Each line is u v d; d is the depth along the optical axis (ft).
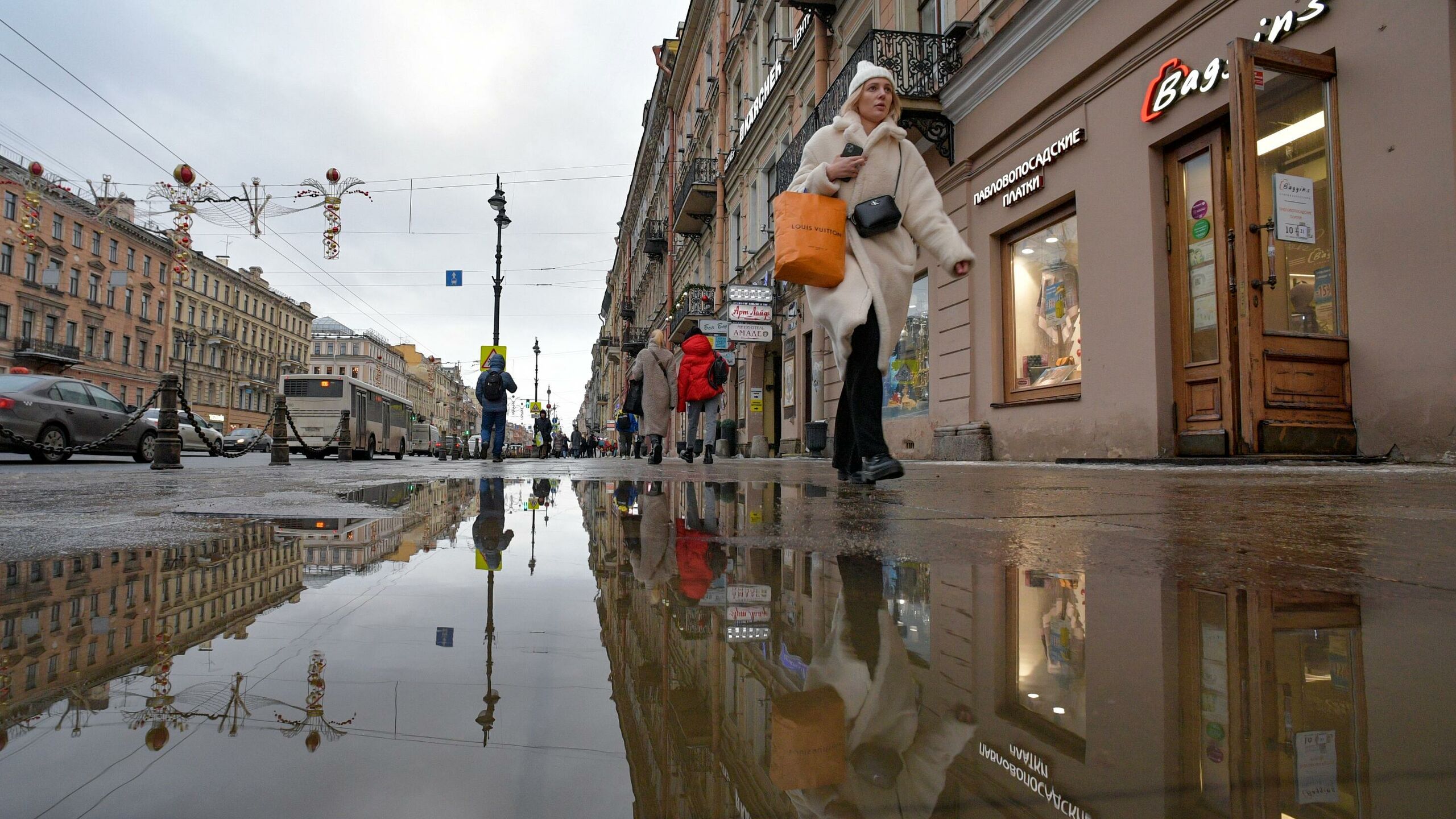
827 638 2.73
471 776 1.41
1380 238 17.11
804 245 10.00
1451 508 7.72
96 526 6.65
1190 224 22.44
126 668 2.23
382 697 1.98
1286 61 17.90
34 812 1.19
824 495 10.40
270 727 1.72
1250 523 6.56
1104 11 24.63
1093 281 25.29
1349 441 17.80
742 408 70.85
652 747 1.62
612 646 2.62
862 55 34.09
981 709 1.90
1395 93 16.76
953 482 13.21
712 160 77.15
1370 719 1.77
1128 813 1.24
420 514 8.00
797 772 1.45
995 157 30.99
